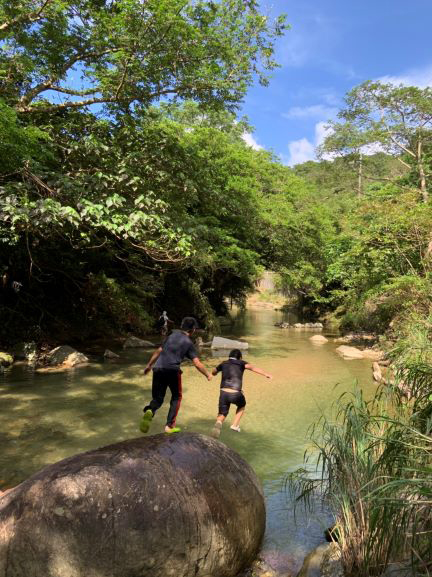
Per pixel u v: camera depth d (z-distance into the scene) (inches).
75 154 440.8
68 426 257.3
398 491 124.0
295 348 653.3
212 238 650.2
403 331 362.9
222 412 229.5
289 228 922.7
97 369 426.6
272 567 132.5
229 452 145.5
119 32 401.7
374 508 115.6
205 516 117.6
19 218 320.2
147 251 446.9
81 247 500.1
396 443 133.8
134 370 428.8
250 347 653.3
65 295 597.6
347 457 150.0
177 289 840.3
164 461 123.5
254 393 362.3
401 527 118.7
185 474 122.5
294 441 244.8
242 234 779.4
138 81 436.8
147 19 393.4
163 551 107.7
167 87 456.4
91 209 338.0
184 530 111.7
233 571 125.2
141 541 105.4
